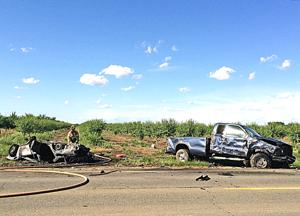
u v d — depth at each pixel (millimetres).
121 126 51969
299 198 9602
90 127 42281
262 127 40531
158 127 41250
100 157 20188
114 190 10477
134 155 22016
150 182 12055
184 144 19375
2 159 18781
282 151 17516
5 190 10398
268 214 7875
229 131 18562
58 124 73938
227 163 19594
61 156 17969
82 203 8742
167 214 7789
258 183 12094
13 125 58656
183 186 11305
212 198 9492
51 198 9273
